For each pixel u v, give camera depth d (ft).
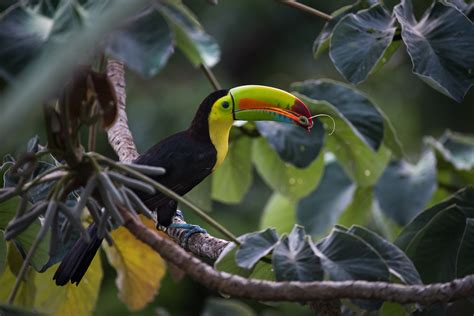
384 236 31.27
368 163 28.17
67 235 17.08
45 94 9.75
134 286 25.49
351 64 20.70
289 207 31.76
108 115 16.96
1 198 16.75
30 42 14.73
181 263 17.02
